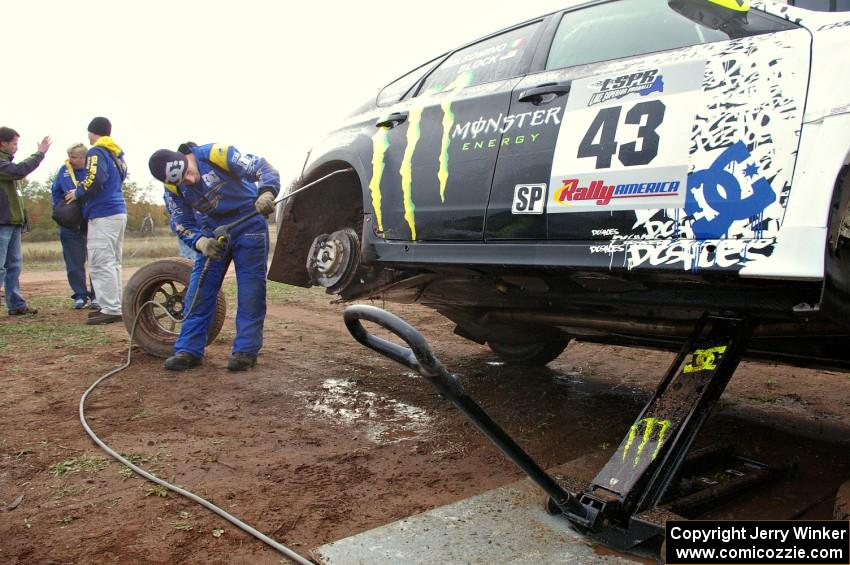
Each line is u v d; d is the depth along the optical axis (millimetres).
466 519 2586
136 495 2857
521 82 3311
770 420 3906
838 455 3307
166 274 5219
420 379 4809
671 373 2777
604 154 2787
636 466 2488
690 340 2848
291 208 4840
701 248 2445
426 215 3566
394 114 3977
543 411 4098
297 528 2572
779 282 2477
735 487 2711
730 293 2629
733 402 4289
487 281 3648
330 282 4391
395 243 3781
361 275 4344
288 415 3961
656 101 2676
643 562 2283
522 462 2254
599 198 2775
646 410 2695
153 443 3459
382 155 3936
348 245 4328
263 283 5031
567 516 2438
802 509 2668
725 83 2504
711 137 2482
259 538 2469
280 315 7680
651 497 2404
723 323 2805
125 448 3383
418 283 4012
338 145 4391
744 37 2572
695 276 2488
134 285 5281
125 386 4504
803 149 2266
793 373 5012
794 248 2227
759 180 2340
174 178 4617
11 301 7375
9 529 2566
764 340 3105
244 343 4945
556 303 3504
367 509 2730
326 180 4711
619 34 3064
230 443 3480
